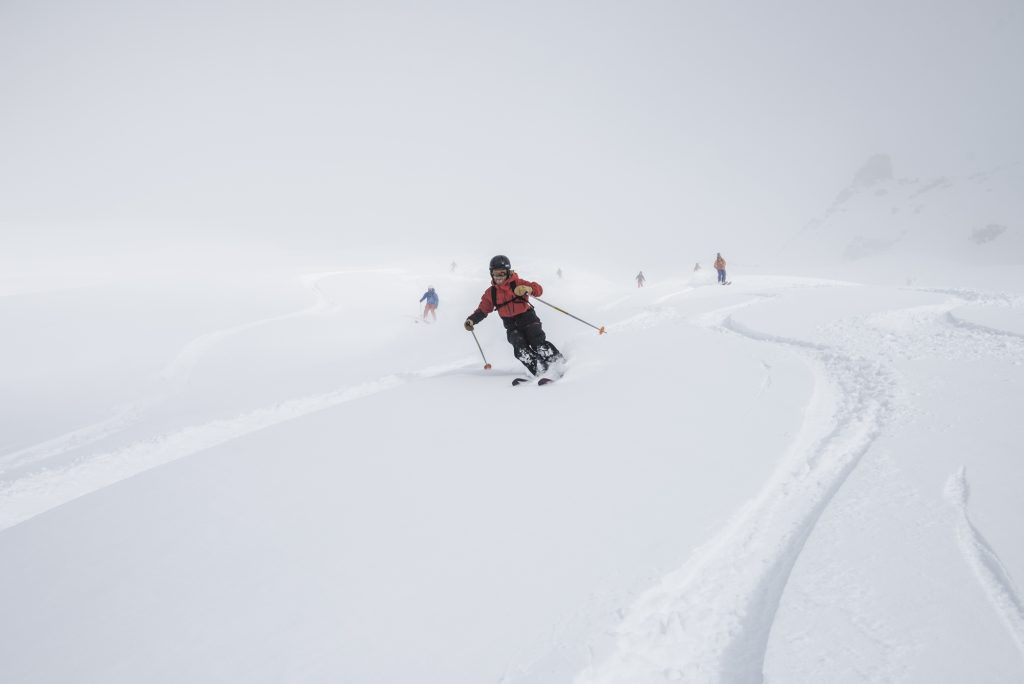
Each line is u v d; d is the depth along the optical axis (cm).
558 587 193
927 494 229
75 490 465
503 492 279
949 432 301
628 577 193
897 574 179
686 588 191
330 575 219
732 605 182
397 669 162
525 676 154
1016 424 304
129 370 1345
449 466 323
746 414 365
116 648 188
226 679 167
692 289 1791
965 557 184
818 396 405
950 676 136
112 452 537
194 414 736
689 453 303
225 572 230
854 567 185
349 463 346
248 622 194
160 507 305
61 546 271
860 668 142
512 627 175
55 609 218
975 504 217
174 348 1553
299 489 312
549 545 221
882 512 218
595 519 238
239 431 595
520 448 342
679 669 158
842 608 166
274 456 373
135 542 267
